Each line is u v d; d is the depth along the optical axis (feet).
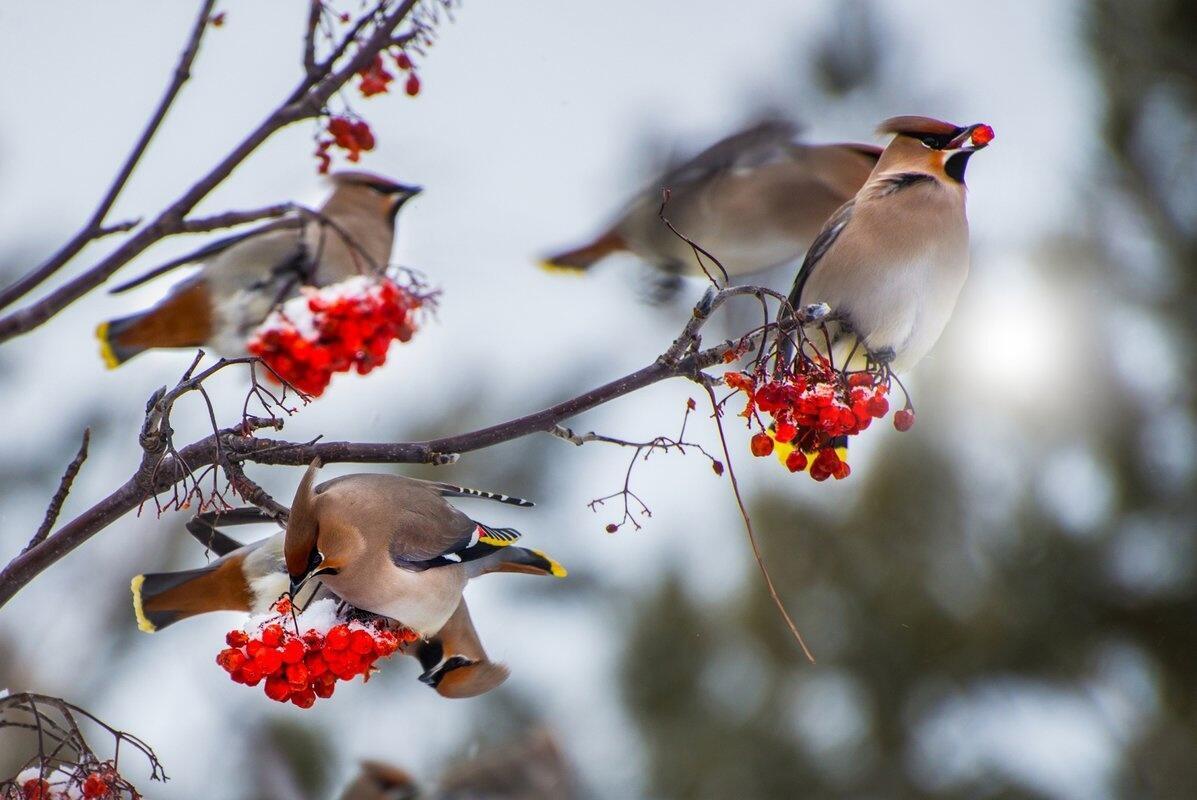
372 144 19.69
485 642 50.26
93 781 16.70
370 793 31.37
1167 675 49.88
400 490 21.85
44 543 17.01
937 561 50.44
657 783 50.49
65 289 16.29
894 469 50.26
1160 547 50.26
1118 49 53.93
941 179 26.30
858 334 25.88
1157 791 48.91
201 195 17.04
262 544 22.26
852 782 50.39
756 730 50.83
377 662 19.30
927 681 50.49
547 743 32.55
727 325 48.70
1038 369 50.60
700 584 52.75
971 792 49.62
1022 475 50.70
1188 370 50.93
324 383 17.79
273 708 43.83
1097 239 52.21
